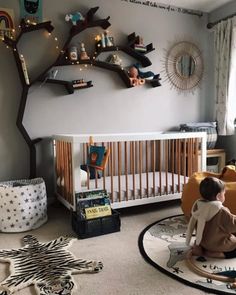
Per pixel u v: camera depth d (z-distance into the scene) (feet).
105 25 10.00
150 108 11.53
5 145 9.30
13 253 6.27
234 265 5.59
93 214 7.34
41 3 9.38
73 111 10.16
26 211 7.69
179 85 12.07
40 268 5.58
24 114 9.45
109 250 6.39
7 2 8.94
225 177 8.11
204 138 9.93
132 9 10.85
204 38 12.46
